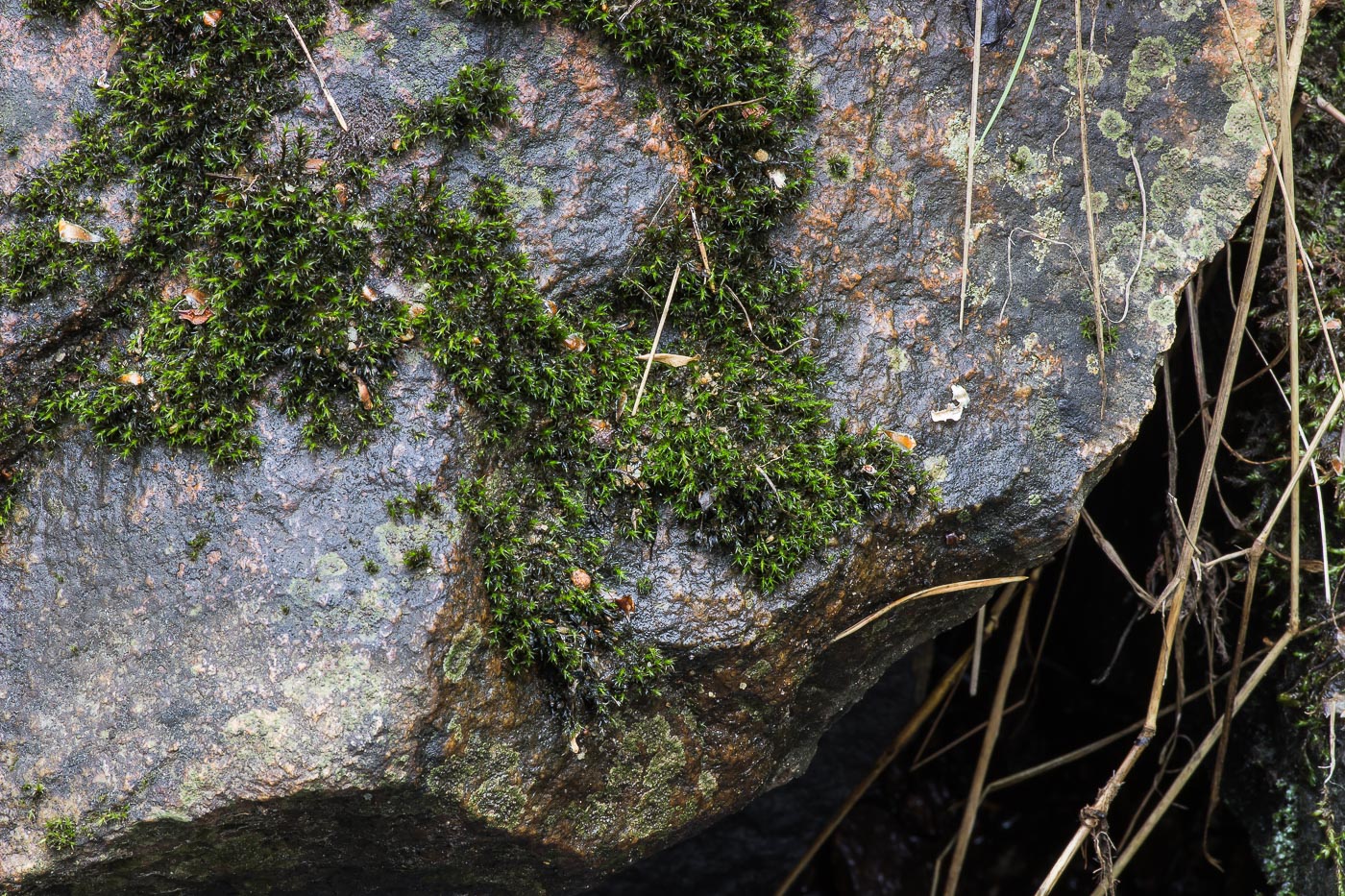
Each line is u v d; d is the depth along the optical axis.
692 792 0.75
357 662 0.69
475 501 0.71
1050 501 0.75
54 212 0.71
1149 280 0.76
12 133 0.71
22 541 0.71
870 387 0.75
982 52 0.77
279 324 0.71
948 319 0.75
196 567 0.70
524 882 0.75
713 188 0.74
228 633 0.70
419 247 0.72
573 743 0.72
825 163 0.75
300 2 0.72
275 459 0.70
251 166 0.71
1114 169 0.77
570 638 0.72
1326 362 0.81
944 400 0.75
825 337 0.75
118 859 0.70
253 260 0.71
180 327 0.71
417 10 0.73
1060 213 0.76
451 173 0.73
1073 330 0.76
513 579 0.71
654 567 0.73
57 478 0.71
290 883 0.73
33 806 0.69
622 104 0.74
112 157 0.71
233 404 0.71
